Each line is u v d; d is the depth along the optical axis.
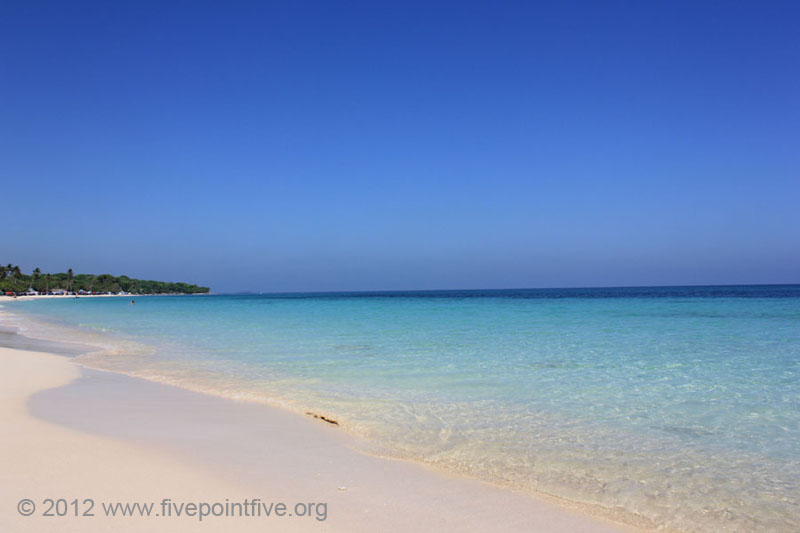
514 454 6.66
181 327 28.89
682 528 4.68
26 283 161.25
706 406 9.02
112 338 22.48
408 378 11.81
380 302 73.62
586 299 71.69
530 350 16.44
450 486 5.55
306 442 7.07
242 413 8.70
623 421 8.16
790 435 7.37
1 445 6.32
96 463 5.78
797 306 41.50
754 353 15.20
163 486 5.19
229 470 5.80
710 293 96.94
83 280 198.38
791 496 5.39
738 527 4.73
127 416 8.31
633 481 5.77
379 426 7.89
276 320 34.47
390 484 5.55
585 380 11.41
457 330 24.08
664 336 20.02
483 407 9.07
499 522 4.68
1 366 13.41
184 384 11.32
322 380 11.66
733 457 6.52
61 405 9.02
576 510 5.01
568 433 7.55
